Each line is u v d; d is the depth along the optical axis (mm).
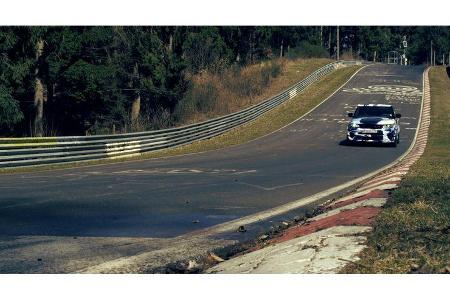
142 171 39250
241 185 32031
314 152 53031
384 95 107500
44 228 20703
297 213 23891
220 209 24719
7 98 76625
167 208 24859
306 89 111938
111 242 18594
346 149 55344
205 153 53531
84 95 89312
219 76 110938
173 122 89250
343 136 68312
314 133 71375
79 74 86500
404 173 30344
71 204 25734
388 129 56688
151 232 20172
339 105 97062
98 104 94625
